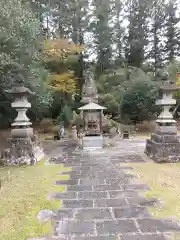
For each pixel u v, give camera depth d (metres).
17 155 7.38
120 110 17.22
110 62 22.47
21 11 9.27
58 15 19.23
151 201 4.25
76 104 19.22
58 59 16.69
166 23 23.34
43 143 12.30
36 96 11.30
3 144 10.66
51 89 15.20
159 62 23.22
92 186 5.16
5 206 4.04
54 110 18.83
